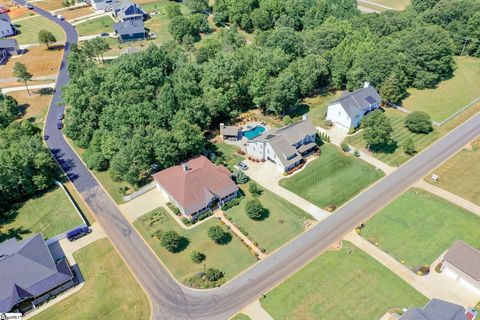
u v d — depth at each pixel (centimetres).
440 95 12494
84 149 10719
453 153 9906
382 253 7306
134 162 9000
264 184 9169
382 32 14875
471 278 6469
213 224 8125
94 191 9188
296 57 13988
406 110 11756
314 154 10119
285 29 13950
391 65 11769
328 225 7988
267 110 11712
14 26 19075
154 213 8450
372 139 9744
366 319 6181
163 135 9119
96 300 6669
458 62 14600
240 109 12062
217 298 6662
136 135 9188
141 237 7888
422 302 6406
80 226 8031
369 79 11956
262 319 6281
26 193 9119
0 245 7344
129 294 6769
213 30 18375
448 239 7525
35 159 9019
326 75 12888
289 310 6381
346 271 6988
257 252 7481
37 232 8056
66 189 9288
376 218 8088
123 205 8719
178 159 9400
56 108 12681
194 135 9531
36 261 6844
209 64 12125
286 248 7531
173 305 6569
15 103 12319
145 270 7200
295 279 6900
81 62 13338
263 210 8362
